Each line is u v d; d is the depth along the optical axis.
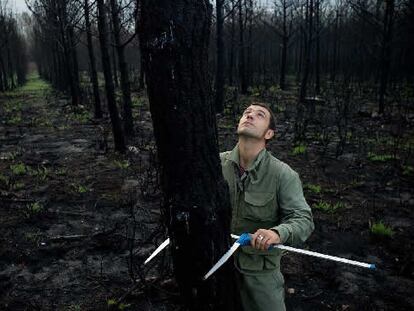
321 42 41.66
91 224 5.62
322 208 6.33
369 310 3.95
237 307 2.18
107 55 9.01
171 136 1.66
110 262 4.63
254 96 21.16
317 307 3.99
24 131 13.00
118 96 21.58
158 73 1.59
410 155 9.44
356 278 4.48
